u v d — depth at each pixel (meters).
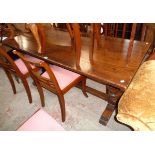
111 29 2.15
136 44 1.59
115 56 1.45
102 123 1.65
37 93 2.18
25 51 1.74
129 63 1.34
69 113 1.82
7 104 2.04
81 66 1.37
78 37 1.27
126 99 1.15
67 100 1.99
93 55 1.50
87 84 2.21
